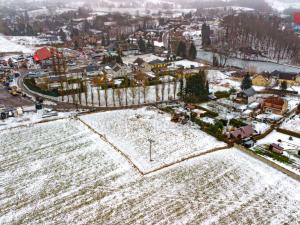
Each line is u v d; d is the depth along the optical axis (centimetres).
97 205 4600
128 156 5894
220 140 6519
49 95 9119
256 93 9094
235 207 4544
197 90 8569
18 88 9812
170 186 5019
